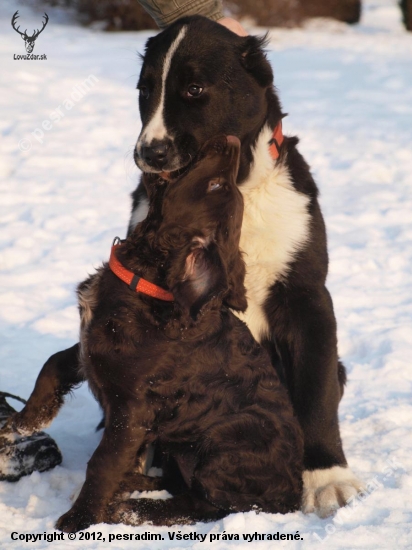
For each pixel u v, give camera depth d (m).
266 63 5.33
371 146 13.62
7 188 11.38
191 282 4.03
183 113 5.10
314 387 5.18
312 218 5.37
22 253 9.12
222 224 4.13
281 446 4.57
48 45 22.11
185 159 5.06
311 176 5.60
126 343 4.25
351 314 7.84
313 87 18.62
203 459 4.38
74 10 27.95
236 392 4.50
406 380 6.49
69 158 12.68
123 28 27.14
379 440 5.44
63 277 8.60
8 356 6.78
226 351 4.51
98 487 4.21
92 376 4.38
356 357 7.09
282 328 5.38
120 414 4.27
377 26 33.06
